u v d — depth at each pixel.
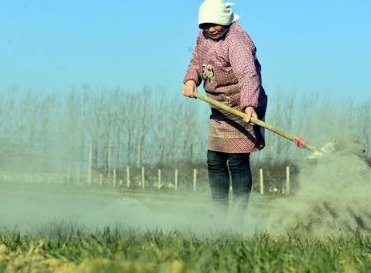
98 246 4.64
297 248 5.16
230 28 7.86
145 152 48.41
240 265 4.22
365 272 4.34
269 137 43.44
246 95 7.64
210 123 8.12
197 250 4.53
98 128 47.75
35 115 46.12
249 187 7.99
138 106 48.59
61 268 4.23
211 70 7.92
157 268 3.78
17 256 4.64
